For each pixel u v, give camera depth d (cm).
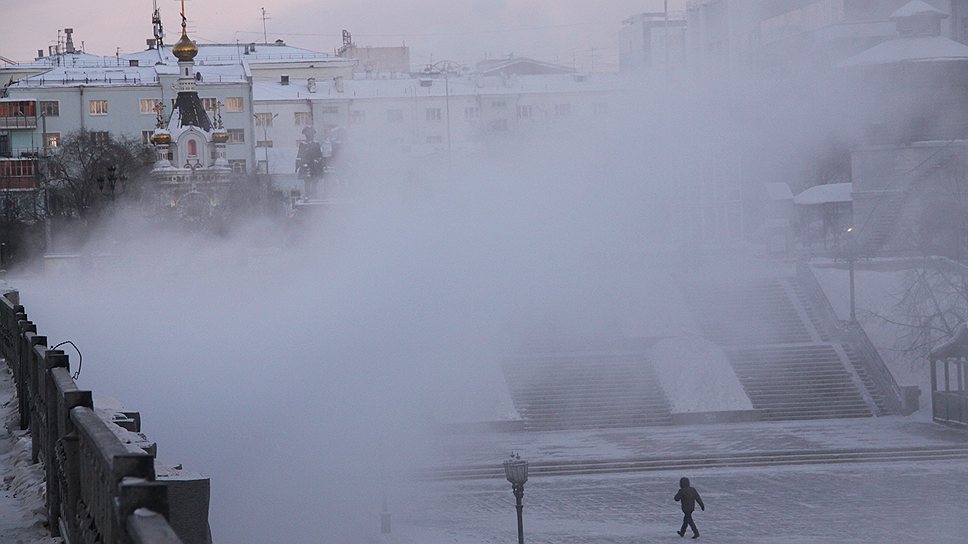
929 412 7312
